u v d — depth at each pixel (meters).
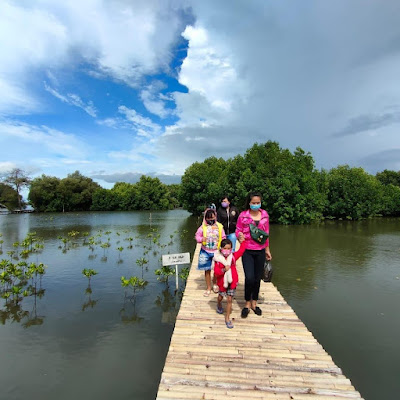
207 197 37.75
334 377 3.47
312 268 11.95
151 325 6.82
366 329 6.73
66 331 6.51
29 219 37.34
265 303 5.66
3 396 4.50
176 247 16.31
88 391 4.62
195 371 3.55
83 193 61.47
